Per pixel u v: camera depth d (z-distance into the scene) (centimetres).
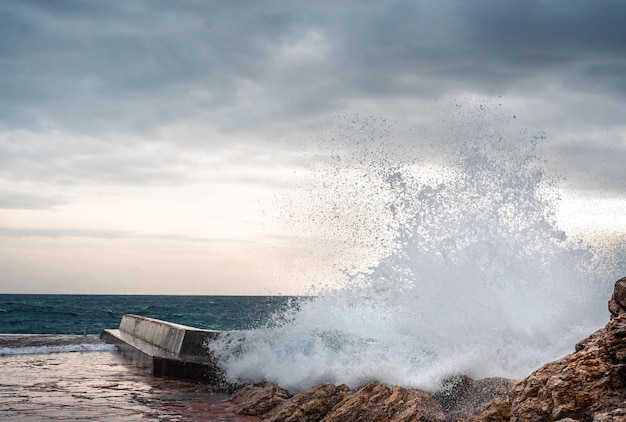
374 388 531
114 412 585
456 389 523
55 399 650
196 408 612
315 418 546
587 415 370
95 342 1322
